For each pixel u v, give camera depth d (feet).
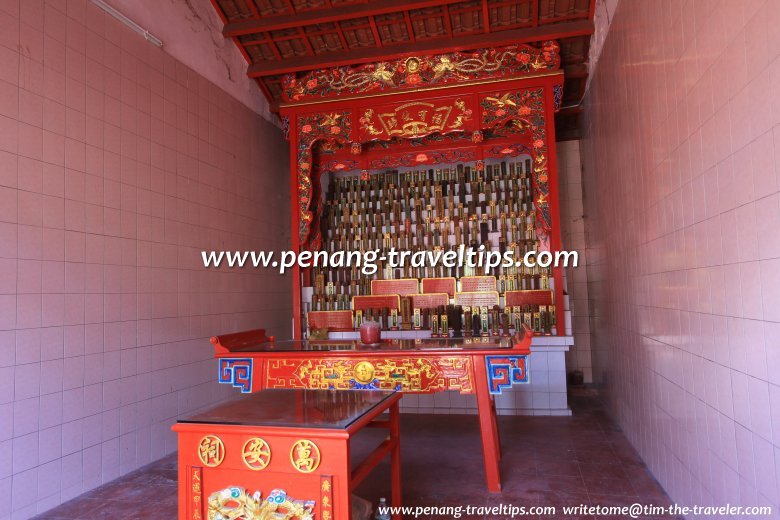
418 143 22.35
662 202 10.96
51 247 11.88
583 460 13.50
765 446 6.73
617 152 15.40
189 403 16.56
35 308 11.39
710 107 8.22
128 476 13.47
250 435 6.57
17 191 11.15
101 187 13.44
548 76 18.90
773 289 6.39
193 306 17.08
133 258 14.43
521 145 21.72
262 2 18.75
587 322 24.03
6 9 11.16
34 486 11.06
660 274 11.33
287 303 24.36
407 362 11.91
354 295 22.25
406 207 22.75
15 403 10.79
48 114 12.02
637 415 14.01
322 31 19.69
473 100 19.47
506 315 19.80
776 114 6.18
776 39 6.13
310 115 20.86
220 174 19.22
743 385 7.34
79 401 12.37
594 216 20.35
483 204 22.15
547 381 18.89
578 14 18.49
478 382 11.54
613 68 15.70
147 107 15.39
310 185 20.93
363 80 20.40
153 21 15.93
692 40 8.95
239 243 20.35
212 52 19.13
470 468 13.04
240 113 20.92
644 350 13.00
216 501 6.56
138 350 14.43
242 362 12.81
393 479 9.27
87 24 13.32
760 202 6.66
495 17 18.79
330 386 12.25
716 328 8.26
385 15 18.80
